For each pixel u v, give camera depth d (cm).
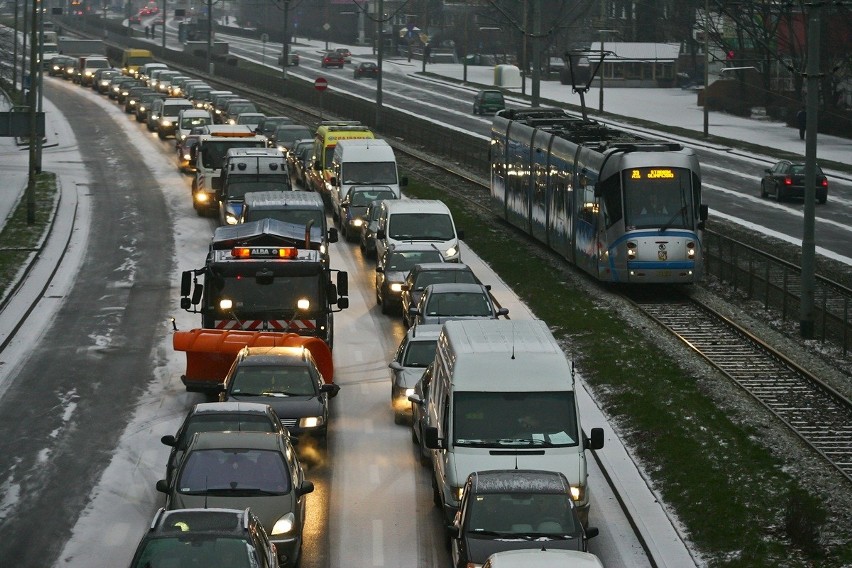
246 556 5038
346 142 16912
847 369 10000
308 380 8100
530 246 15475
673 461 7712
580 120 16000
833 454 7862
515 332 7288
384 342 11081
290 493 6166
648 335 11000
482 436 6625
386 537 6638
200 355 9062
